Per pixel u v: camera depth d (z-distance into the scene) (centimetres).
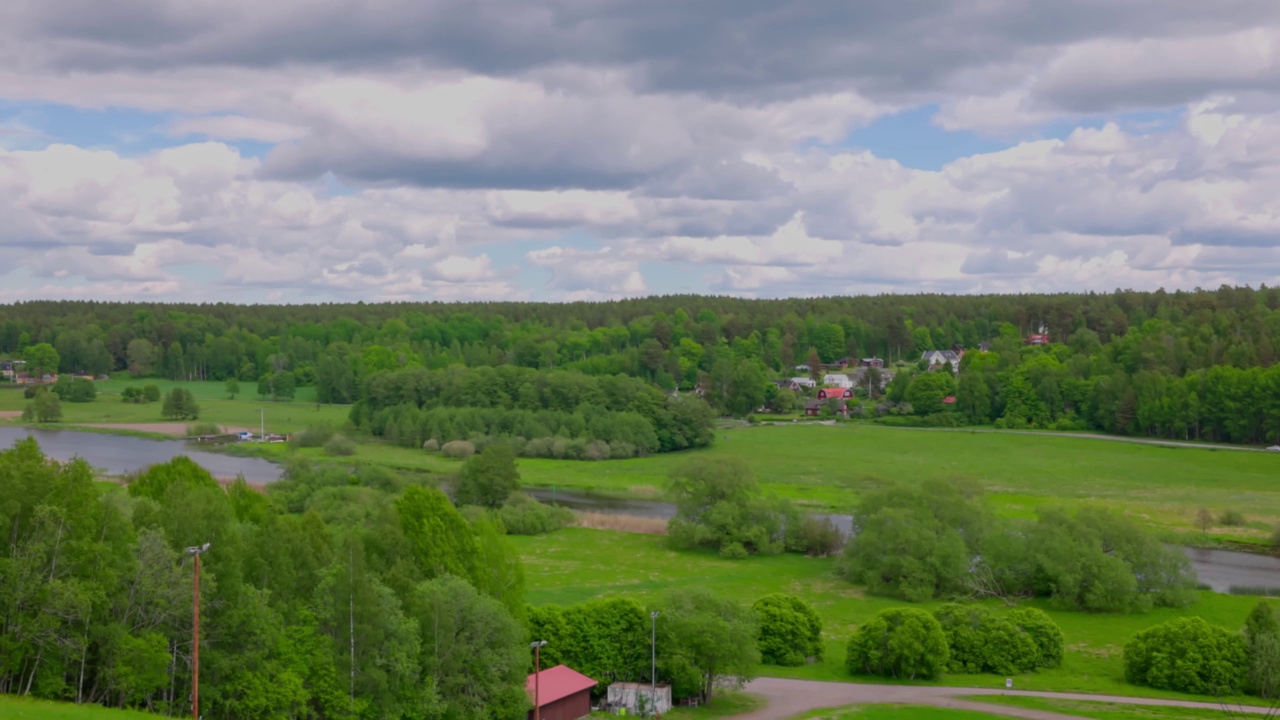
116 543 6350
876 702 8875
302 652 6825
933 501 14012
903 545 13200
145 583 6262
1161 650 9650
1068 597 12569
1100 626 11831
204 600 6525
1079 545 12694
